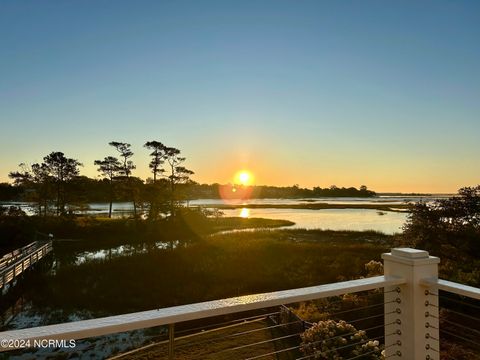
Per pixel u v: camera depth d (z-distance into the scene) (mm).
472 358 6184
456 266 11984
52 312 11742
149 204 38281
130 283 14570
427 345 1977
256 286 13711
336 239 27391
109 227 33344
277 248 19984
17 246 27359
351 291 1810
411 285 1976
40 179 36750
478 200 17062
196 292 13211
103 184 52281
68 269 17156
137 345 8477
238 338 7242
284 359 6242
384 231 33156
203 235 32750
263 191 139875
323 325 6547
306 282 13867
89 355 8016
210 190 126500
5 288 13930
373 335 7828
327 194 144000
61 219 34250
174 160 41344
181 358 6379
